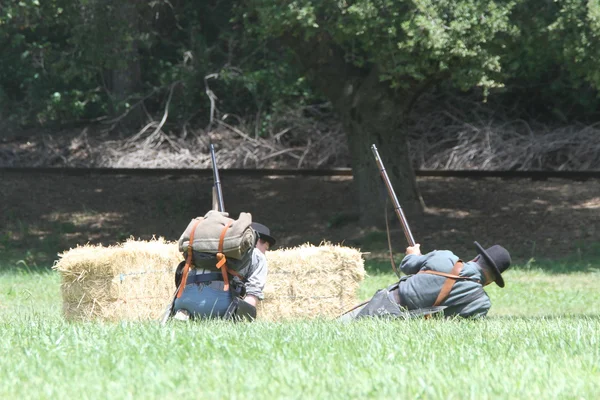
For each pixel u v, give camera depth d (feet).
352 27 181.98
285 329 76.59
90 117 335.47
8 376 57.31
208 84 333.62
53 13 221.46
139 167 299.58
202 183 271.28
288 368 58.85
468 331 75.56
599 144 291.17
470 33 179.01
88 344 67.92
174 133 325.01
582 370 59.98
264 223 243.81
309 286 105.91
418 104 316.19
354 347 66.59
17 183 268.21
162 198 260.42
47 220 245.24
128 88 323.37
